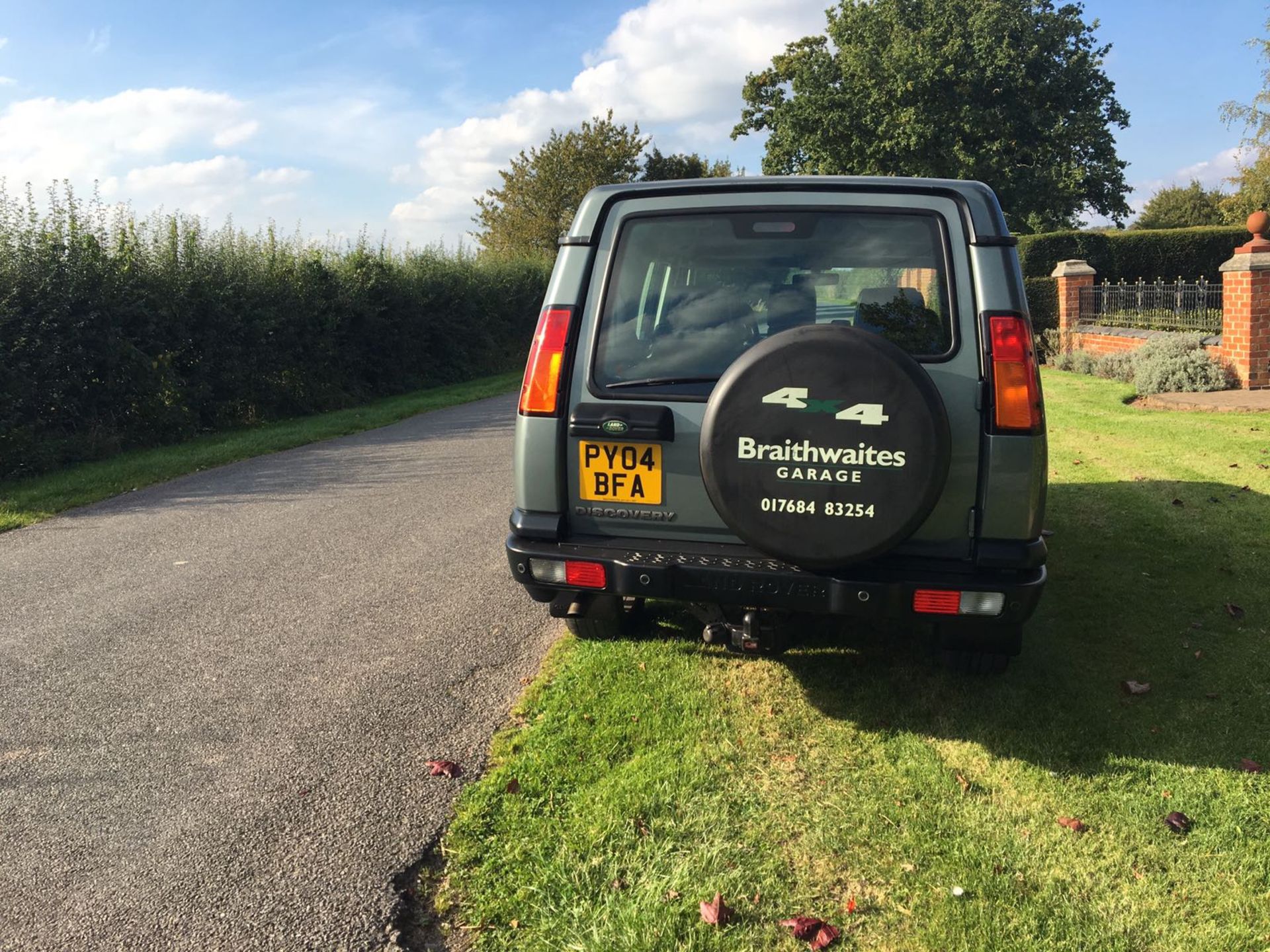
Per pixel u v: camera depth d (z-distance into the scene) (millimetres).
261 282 14367
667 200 3270
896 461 2715
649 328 3205
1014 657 3861
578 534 3275
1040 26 35031
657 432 3078
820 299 3115
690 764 3012
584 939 2238
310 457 10359
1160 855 2521
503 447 10484
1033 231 36031
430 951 2260
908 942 2211
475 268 23500
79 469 10023
